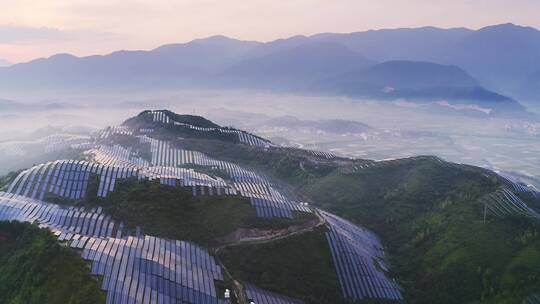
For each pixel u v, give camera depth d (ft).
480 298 511.40
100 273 417.28
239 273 508.94
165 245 504.43
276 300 479.82
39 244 452.35
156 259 469.16
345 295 533.14
